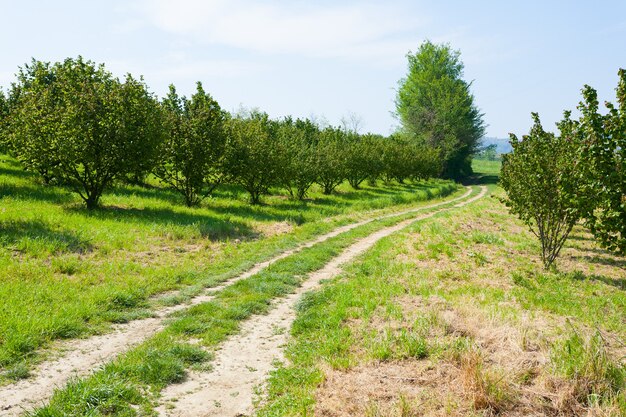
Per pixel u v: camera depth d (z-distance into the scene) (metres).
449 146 74.50
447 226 20.45
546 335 7.54
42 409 5.55
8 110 26.23
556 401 5.56
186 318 9.20
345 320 8.93
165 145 22.86
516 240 18.12
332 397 5.90
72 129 18.78
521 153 15.48
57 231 14.64
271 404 6.00
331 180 37.09
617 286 11.96
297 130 46.12
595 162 8.80
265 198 30.39
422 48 80.25
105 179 19.88
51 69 25.44
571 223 12.95
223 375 7.00
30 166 19.75
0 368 6.81
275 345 8.29
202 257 14.72
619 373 6.04
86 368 7.04
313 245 17.88
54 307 9.17
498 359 6.59
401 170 53.81
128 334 8.59
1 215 15.49
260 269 13.99
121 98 19.94
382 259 14.35
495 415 5.41
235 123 28.23
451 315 8.34
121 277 11.73
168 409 5.93
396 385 6.15
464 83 81.06
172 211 21.17
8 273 10.73
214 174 25.36
